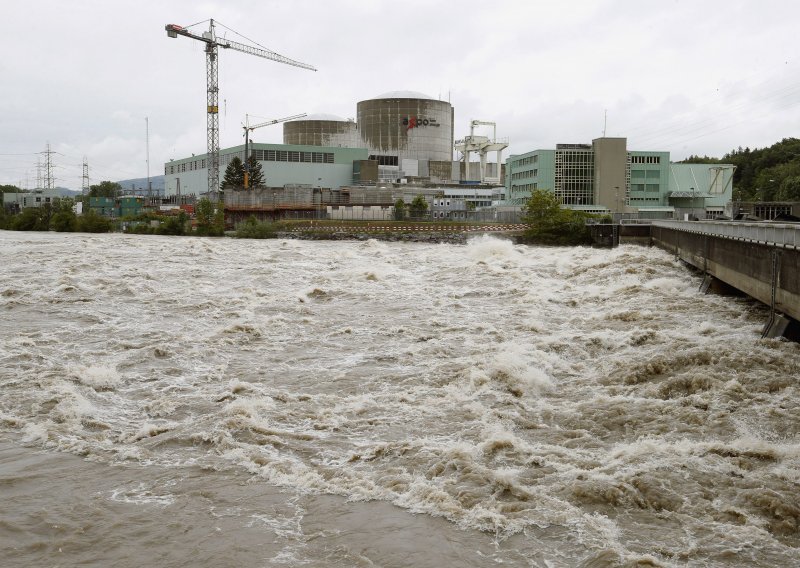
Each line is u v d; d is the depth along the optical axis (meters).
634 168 167.38
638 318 38.28
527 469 18.50
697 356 27.97
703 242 53.84
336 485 17.84
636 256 70.00
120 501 17.05
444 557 14.49
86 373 27.48
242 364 30.19
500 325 37.88
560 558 14.41
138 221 156.75
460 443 20.39
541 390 26.02
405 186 183.62
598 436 21.11
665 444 19.75
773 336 32.47
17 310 41.81
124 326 37.56
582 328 36.75
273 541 15.20
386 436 21.20
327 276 59.72
